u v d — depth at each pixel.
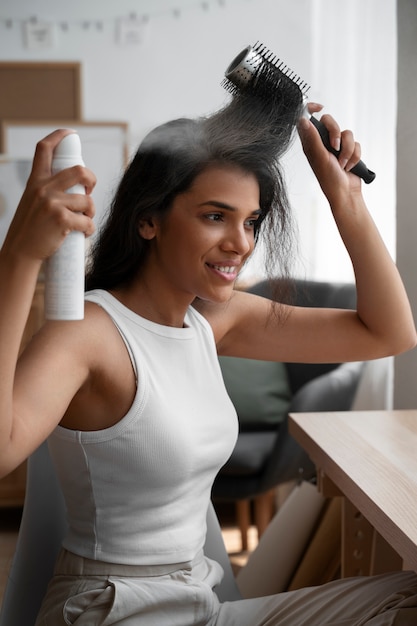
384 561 1.44
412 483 1.15
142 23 3.49
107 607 1.01
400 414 1.51
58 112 3.53
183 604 1.05
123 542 1.05
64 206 0.81
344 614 1.06
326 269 2.84
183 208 1.01
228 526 2.86
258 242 1.17
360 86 2.63
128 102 3.52
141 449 1.01
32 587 1.16
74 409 1.01
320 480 1.41
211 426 1.08
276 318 1.27
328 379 2.23
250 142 1.01
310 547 1.86
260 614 1.11
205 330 1.14
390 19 2.50
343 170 1.22
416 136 1.92
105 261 1.08
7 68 3.51
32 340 0.95
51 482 1.20
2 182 2.83
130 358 1.01
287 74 1.14
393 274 1.26
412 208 1.94
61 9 3.49
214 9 3.46
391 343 1.28
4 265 0.82
